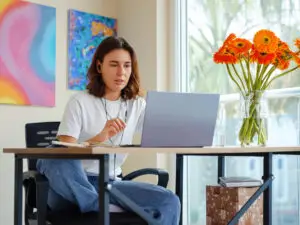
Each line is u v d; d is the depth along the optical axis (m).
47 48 3.36
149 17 3.63
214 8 3.38
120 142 2.21
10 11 3.16
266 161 1.99
